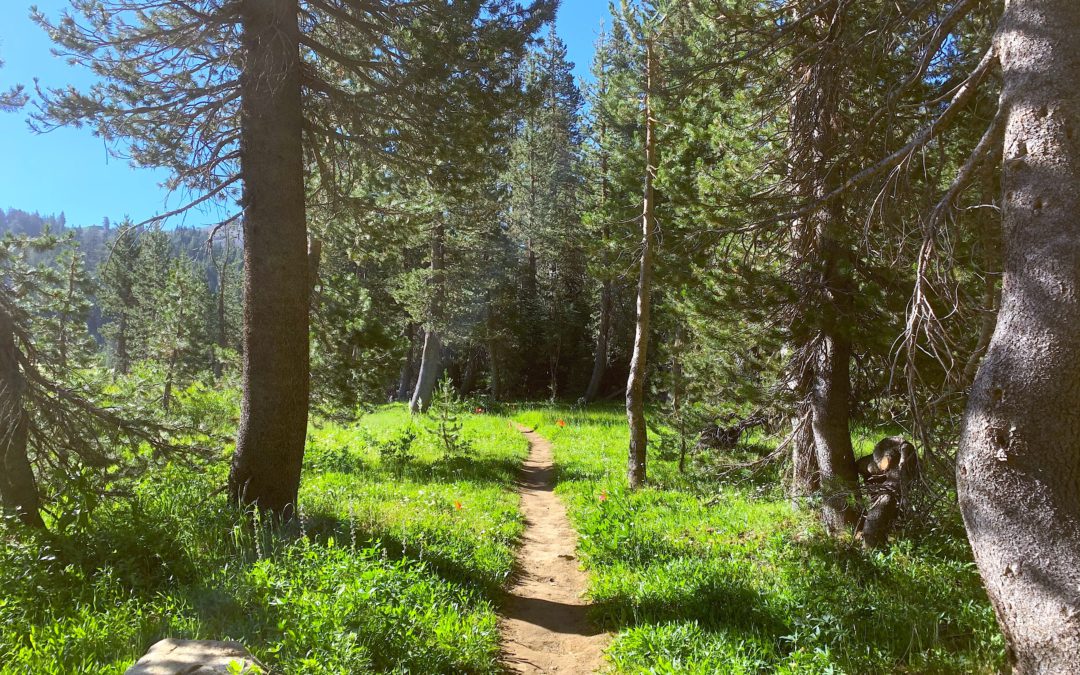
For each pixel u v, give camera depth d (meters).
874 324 8.36
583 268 43.38
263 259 8.57
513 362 47.69
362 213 11.66
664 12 13.60
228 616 5.43
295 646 4.71
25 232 8.32
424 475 14.77
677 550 9.09
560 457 19.97
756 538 9.48
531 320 45.72
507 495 14.05
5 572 5.65
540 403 41.50
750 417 12.73
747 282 9.12
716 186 9.23
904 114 7.62
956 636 5.98
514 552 10.02
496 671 5.79
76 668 4.29
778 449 11.42
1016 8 4.69
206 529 7.49
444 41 9.06
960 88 5.25
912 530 8.35
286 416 8.61
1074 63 4.32
